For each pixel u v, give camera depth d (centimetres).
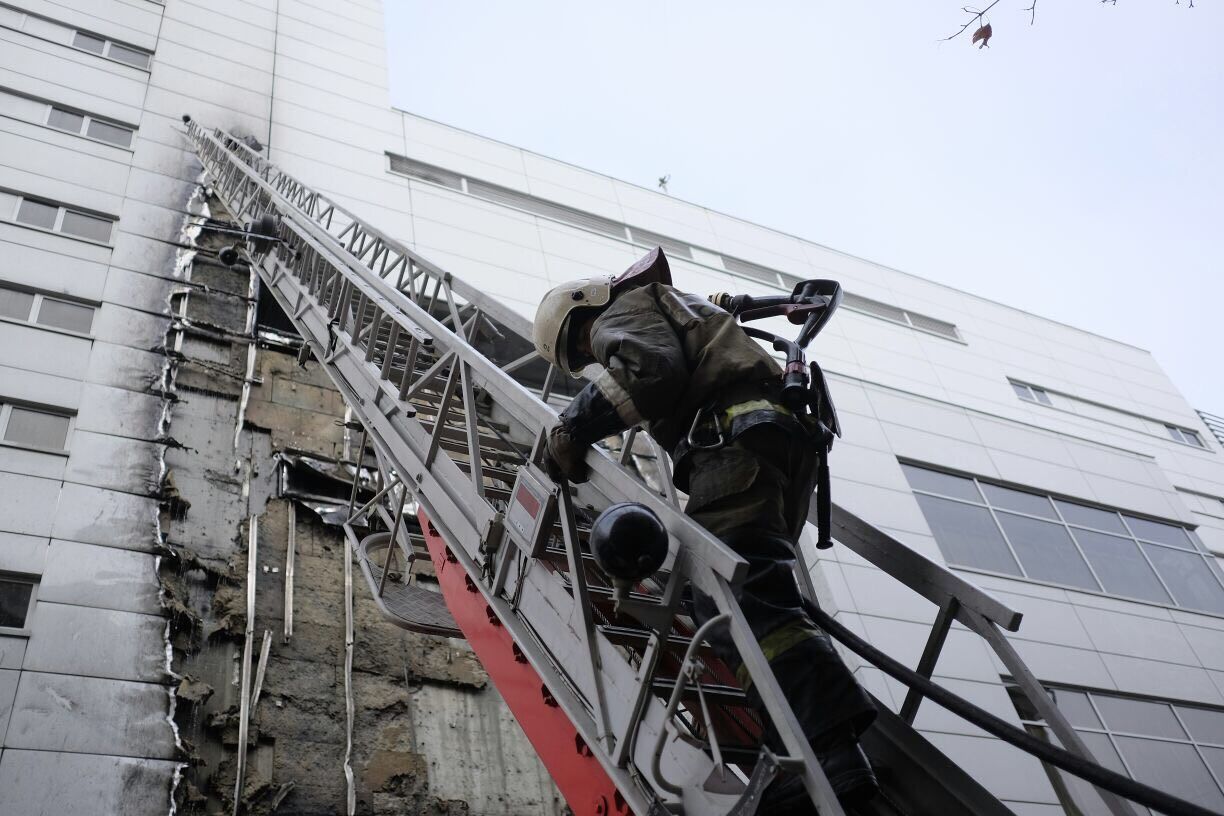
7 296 1115
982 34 474
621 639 318
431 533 499
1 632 805
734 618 231
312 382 1212
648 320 276
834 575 1191
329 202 978
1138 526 1642
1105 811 1121
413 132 1819
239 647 890
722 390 271
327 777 831
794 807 235
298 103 1727
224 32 1784
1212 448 2538
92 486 956
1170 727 1328
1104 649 1381
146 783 756
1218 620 1549
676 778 256
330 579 995
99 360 1093
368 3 2072
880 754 307
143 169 1416
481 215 1711
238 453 1080
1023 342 2409
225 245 1352
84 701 785
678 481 282
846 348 2023
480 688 963
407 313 556
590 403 267
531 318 1563
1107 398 2431
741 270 2078
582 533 390
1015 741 269
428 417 616
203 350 1180
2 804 704
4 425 979
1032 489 1580
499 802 882
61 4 1625
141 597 881
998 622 318
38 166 1318
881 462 1462
